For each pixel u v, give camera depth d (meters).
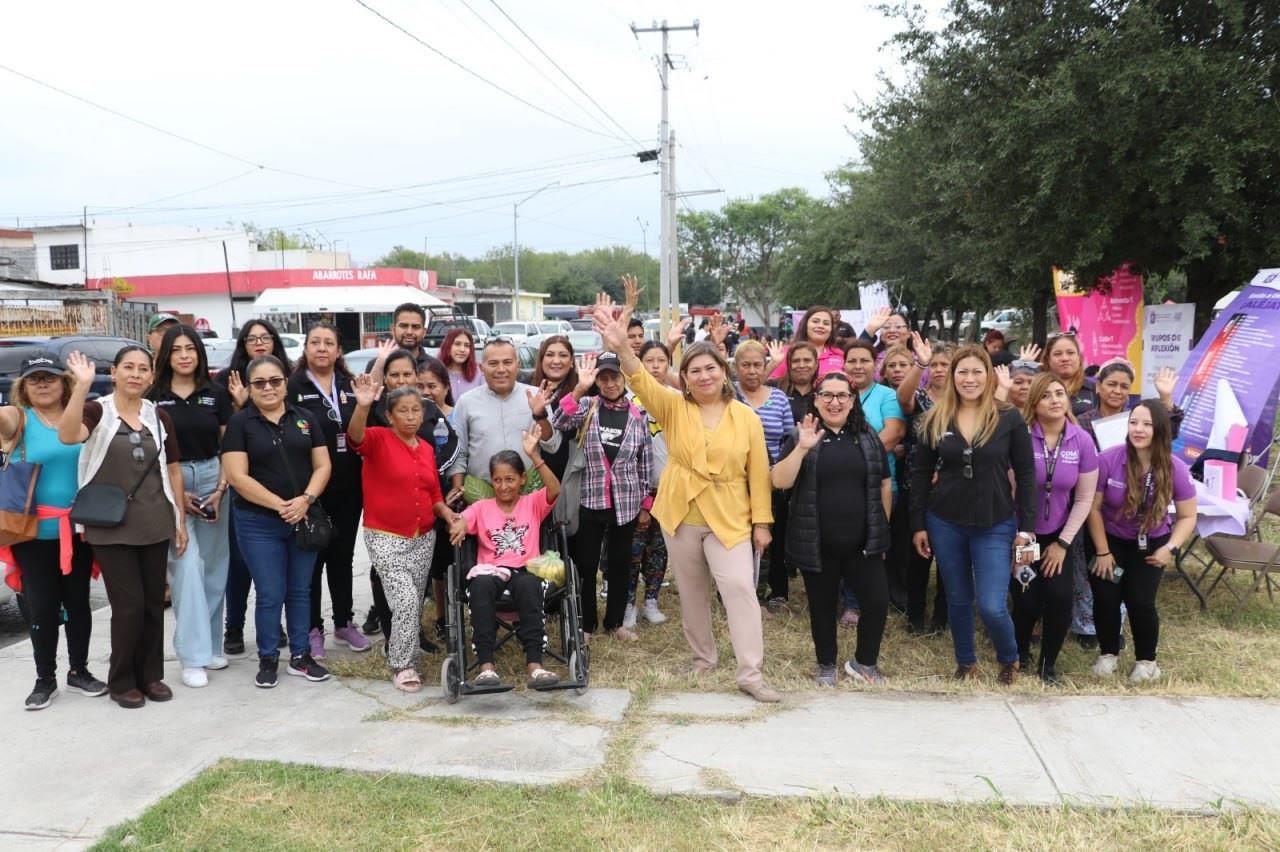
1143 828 3.71
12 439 4.89
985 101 12.24
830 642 5.44
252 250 59.19
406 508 5.32
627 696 5.17
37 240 52.72
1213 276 12.20
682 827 3.78
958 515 5.21
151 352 5.78
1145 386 11.95
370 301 36.59
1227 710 4.85
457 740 4.59
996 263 13.15
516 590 5.16
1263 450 7.93
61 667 5.70
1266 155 9.94
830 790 4.03
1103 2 11.20
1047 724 4.70
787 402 6.49
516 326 36.56
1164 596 7.04
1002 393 5.29
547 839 3.70
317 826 3.81
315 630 5.93
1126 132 10.25
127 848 3.64
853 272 34.34
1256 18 10.51
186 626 5.34
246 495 5.16
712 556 5.24
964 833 3.69
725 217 78.69
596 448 5.99
